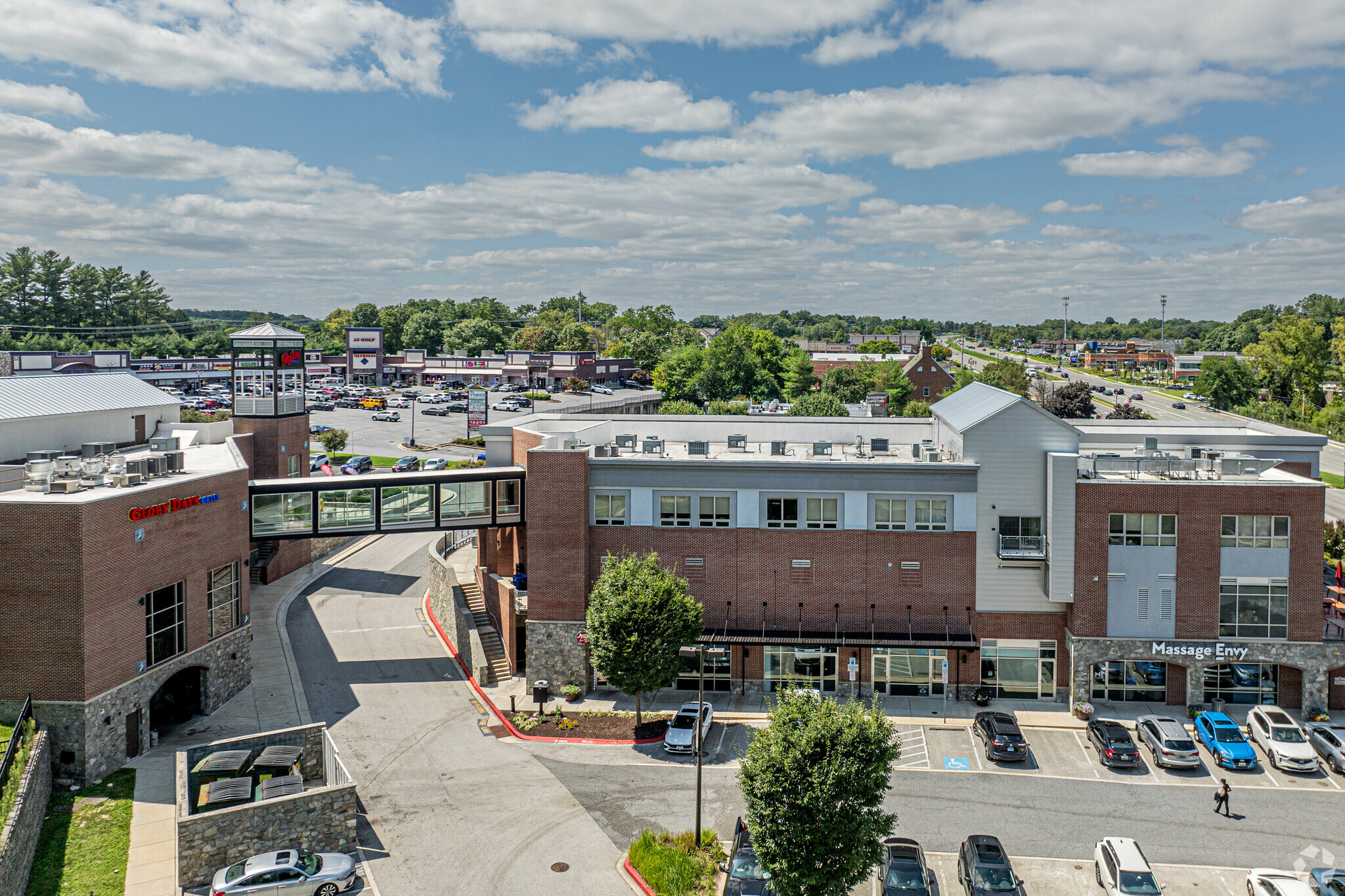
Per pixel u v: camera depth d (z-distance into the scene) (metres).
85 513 33.62
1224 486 40.81
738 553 44.34
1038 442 42.22
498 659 46.78
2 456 45.03
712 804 33.34
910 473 43.00
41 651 33.84
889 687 43.69
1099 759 36.69
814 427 56.06
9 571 33.84
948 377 156.38
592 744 38.53
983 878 26.89
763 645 43.50
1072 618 41.91
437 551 62.56
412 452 110.88
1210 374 153.00
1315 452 48.72
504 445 53.00
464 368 199.00
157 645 37.97
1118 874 26.78
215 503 42.03
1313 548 40.56
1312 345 146.50
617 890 28.09
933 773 35.56
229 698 42.81
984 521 42.78
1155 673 42.31
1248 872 28.69
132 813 32.06
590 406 139.12
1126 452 48.50
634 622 38.91
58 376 52.91
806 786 25.64
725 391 148.00
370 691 44.12
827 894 25.92
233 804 29.50
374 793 34.12
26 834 28.20
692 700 43.59
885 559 43.53
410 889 28.06
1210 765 36.28
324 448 112.50
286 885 27.08
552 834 31.27
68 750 33.84
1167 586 41.25
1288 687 41.50
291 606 57.28
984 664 43.25
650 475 44.41
